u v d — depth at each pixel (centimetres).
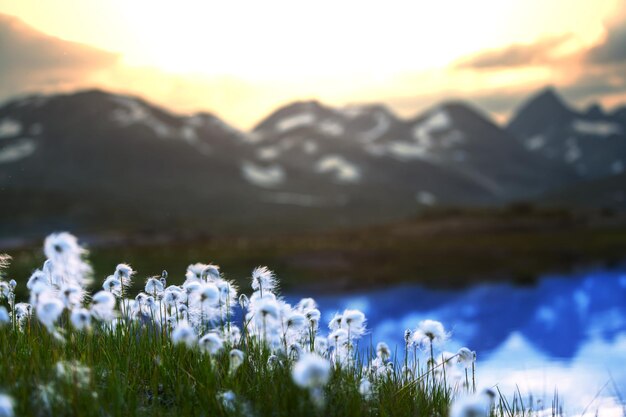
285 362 571
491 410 593
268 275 622
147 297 624
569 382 1307
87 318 448
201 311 607
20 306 660
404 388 611
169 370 587
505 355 1725
